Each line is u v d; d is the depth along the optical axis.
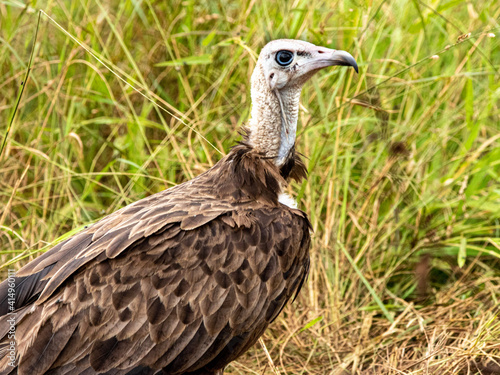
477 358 9.20
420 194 11.45
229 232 7.75
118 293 7.38
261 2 12.72
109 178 12.16
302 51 8.45
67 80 12.41
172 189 8.59
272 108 8.59
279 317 10.21
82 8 13.15
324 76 11.10
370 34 11.77
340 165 11.41
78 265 7.46
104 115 12.69
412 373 8.79
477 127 11.20
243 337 7.87
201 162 11.46
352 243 11.29
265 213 8.09
